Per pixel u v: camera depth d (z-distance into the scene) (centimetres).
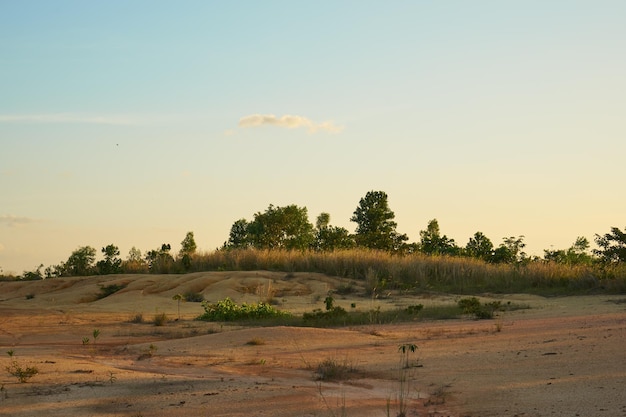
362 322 1900
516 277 3088
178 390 932
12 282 3162
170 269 3453
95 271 3697
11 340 1590
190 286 2831
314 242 5403
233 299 2602
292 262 3300
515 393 870
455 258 3425
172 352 1347
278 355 1284
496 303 2155
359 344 1412
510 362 1098
